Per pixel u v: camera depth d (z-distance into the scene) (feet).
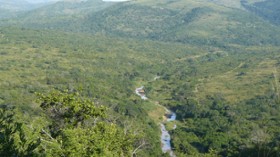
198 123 353.10
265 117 338.13
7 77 440.45
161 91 497.05
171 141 304.09
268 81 483.51
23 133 71.31
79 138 80.38
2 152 65.46
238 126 322.75
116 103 365.61
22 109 266.77
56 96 99.86
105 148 82.94
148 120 349.82
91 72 527.81
